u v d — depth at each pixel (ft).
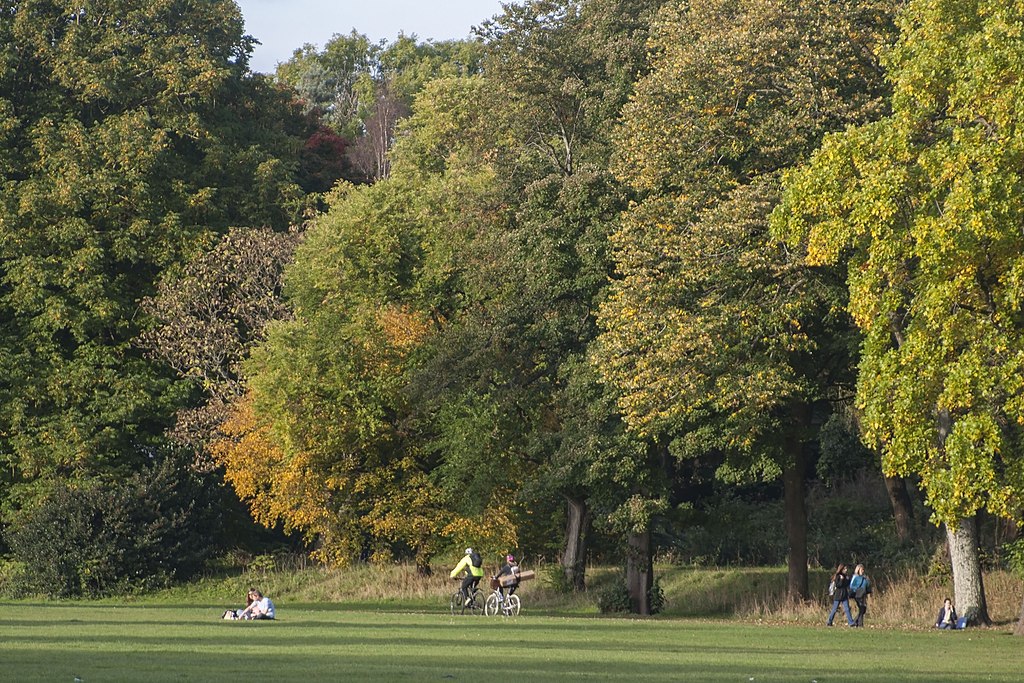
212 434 499.10
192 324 507.30
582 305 383.45
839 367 363.56
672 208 329.11
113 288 524.11
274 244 524.93
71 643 171.22
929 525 433.48
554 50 390.63
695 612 393.91
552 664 146.72
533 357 396.98
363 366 449.48
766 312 317.22
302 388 441.27
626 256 330.75
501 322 388.37
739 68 314.76
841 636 250.57
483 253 396.37
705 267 315.78
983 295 242.58
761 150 313.73
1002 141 230.07
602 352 337.72
